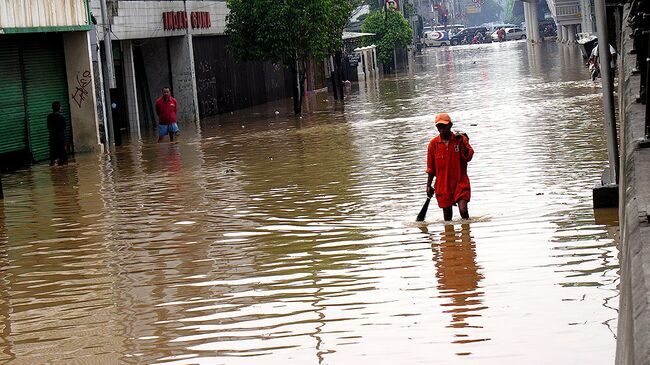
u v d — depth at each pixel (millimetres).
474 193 20516
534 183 21156
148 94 52562
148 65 52500
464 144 17672
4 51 34281
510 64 88188
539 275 13016
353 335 11023
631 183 8852
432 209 19141
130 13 46188
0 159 34062
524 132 31828
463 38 191125
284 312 12266
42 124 36406
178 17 51500
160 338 11578
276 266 14961
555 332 10461
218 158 31844
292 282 13828
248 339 11227
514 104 43875
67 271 15805
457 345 10328
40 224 20734
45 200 24516
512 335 10484
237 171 27609
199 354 10828
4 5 32562
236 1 52438
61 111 37781
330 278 13891
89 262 16391
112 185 26688
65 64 38000
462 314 11477
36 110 36062
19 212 22672
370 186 22734
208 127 47281
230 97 59688
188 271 15117
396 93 62531
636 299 5465
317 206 20406
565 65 76562
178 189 24797
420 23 184000
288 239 17062
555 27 173125
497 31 186125
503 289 12477
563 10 122750
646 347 4730
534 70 73500
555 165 23703
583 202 18375
